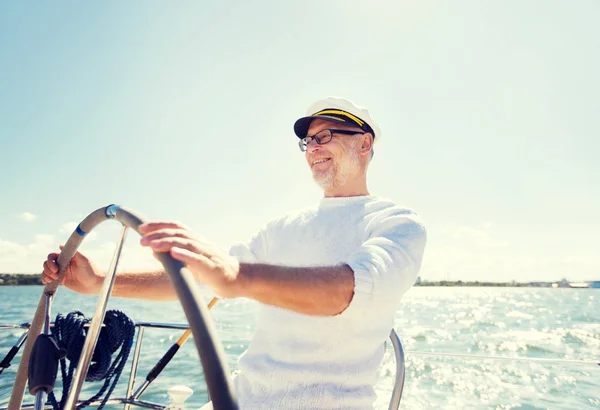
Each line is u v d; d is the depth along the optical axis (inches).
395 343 55.6
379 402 207.9
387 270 43.1
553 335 589.9
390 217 54.4
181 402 58.6
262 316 57.5
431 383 287.6
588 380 304.2
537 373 324.5
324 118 68.5
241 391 56.0
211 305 50.8
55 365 38.5
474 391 272.4
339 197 65.2
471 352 456.4
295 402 49.8
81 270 49.5
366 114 69.2
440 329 661.3
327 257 59.5
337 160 68.1
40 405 36.8
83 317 47.3
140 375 240.7
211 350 21.8
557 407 244.7
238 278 31.8
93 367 47.1
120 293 53.9
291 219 67.3
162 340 387.2
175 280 24.7
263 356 55.0
